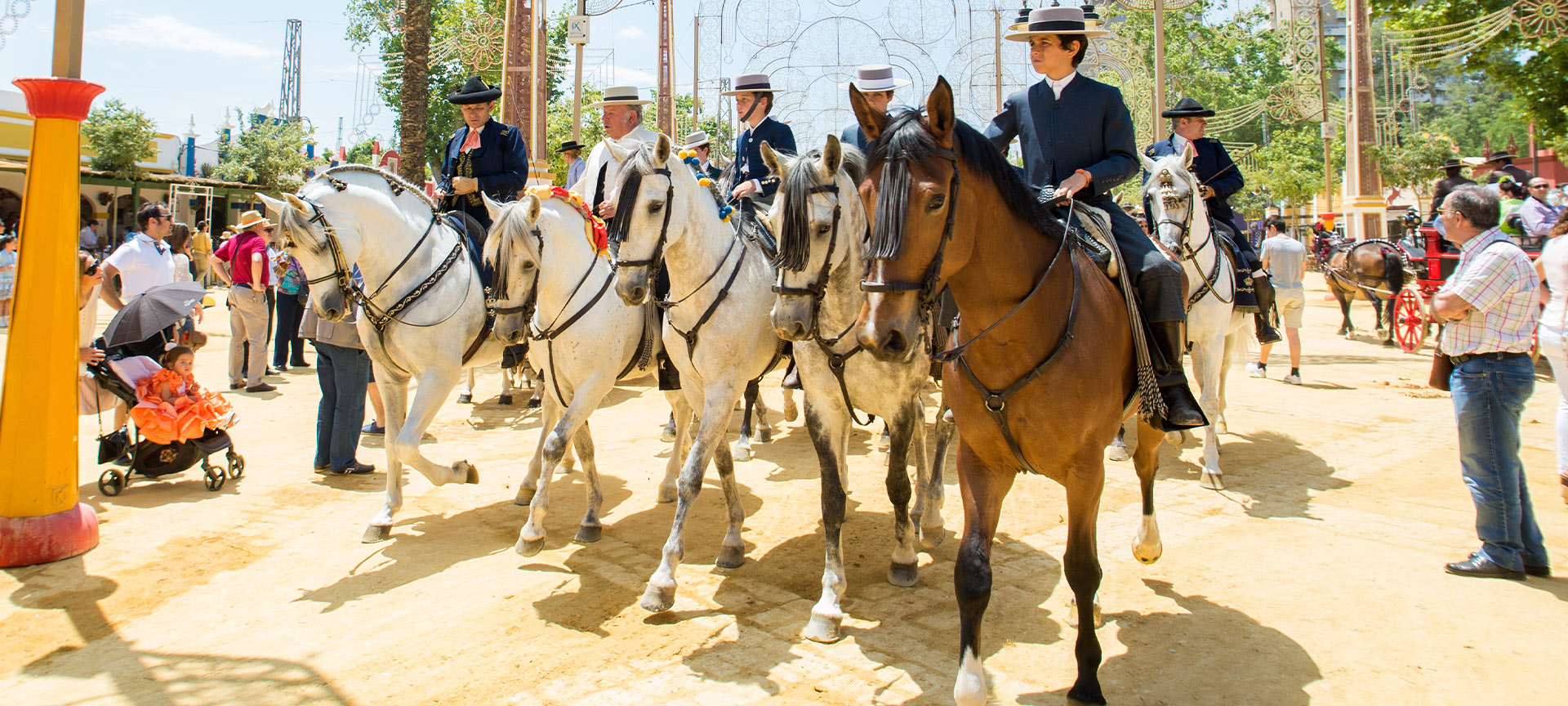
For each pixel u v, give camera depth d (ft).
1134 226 13.35
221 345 48.88
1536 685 11.65
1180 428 12.16
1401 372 38.73
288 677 12.24
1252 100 125.59
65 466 16.96
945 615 14.25
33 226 16.42
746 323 15.94
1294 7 71.92
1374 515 19.07
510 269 16.52
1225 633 13.35
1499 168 43.47
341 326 22.24
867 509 20.40
